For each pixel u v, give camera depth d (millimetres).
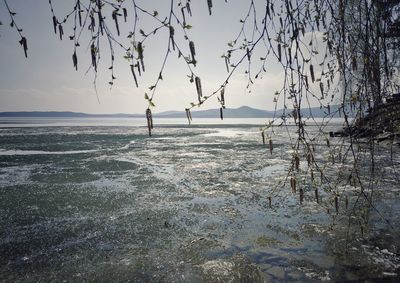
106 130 64375
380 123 2887
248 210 9391
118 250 7008
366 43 2576
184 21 2012
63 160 20578
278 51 2518
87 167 17750
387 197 9094
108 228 8297
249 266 6023
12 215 9422
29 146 30188
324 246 6609
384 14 2662
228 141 35281
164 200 10781
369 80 2648
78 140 37750
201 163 18703
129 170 16734
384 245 6426
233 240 7281
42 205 10398
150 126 2074
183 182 13570
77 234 7941
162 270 6066
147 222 8672
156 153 24250
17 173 16109
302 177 13102
